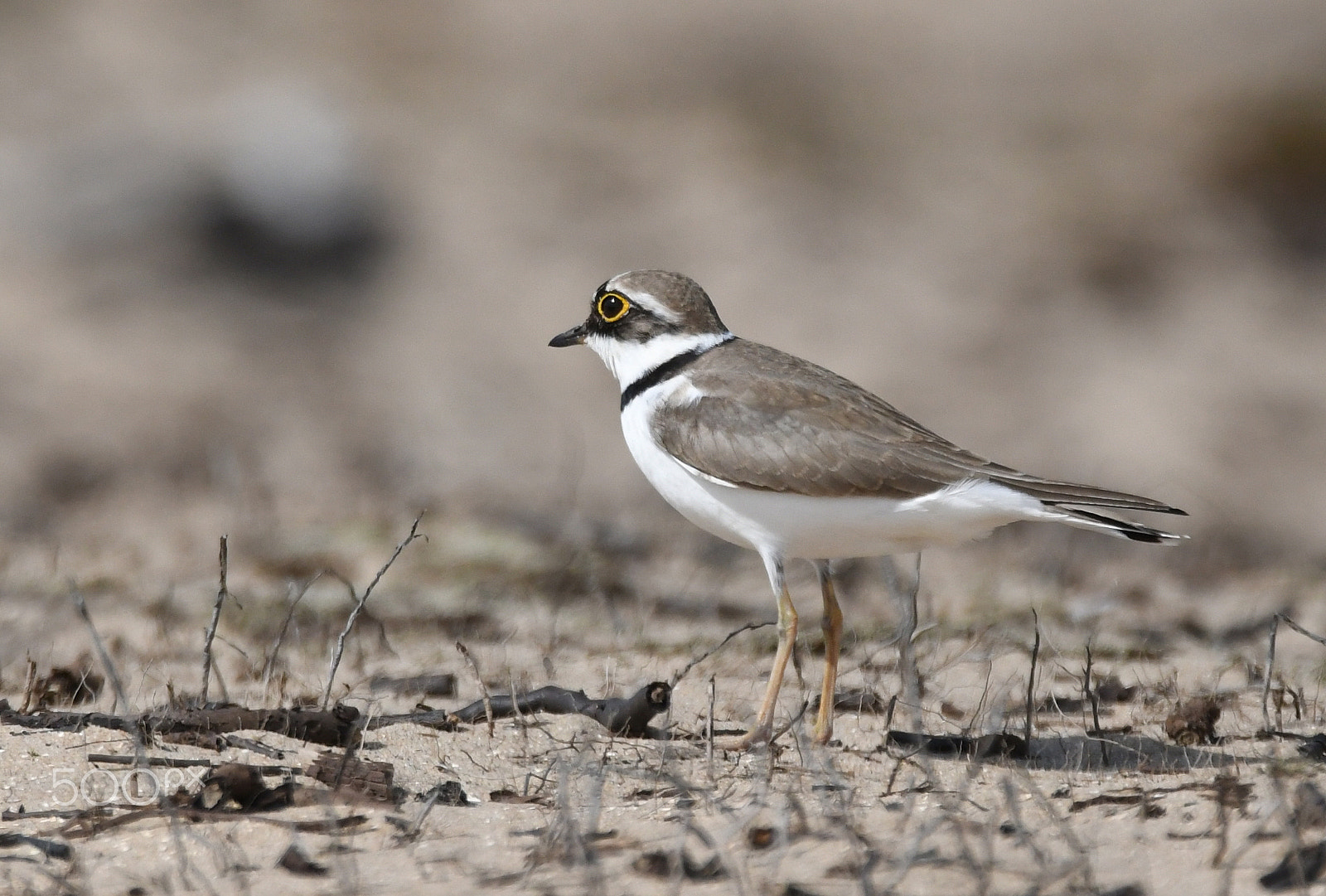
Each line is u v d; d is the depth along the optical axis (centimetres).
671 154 2534
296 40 2786
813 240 2289
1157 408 1891
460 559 1075
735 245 2261
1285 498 1681
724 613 969
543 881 487
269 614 920
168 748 613
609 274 2191
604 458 1702
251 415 1775
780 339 2031
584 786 583
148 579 1020
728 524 690
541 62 2845
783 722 696
